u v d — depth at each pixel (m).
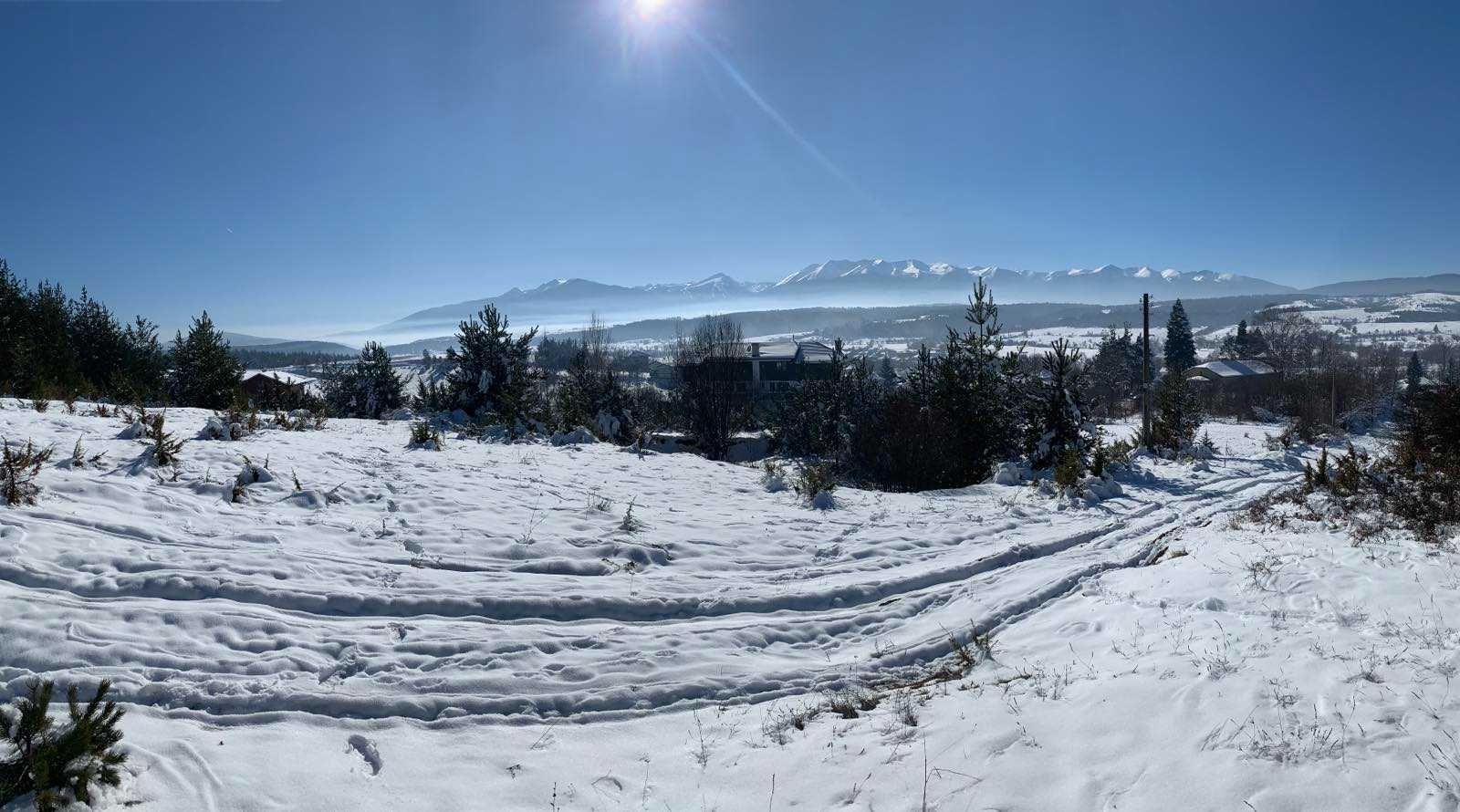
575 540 9.84
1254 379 72.56
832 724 5.60
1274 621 6.54
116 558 6.93
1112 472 18.97
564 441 19.42
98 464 9.63
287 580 7.21
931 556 10.98
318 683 5.68
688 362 31.25
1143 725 4.92
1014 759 4.74
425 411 23.78
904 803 4.39
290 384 23.61
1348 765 4.08
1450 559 7.51
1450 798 3.65
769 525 12.12
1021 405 20.62
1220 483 19.12
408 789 4.60
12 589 6.06
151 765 4.51
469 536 9.51
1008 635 7.69
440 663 6.20
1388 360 90.38
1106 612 7.86
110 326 23.97
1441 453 12.73
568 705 5.80
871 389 30.92
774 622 7.92
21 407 13.30
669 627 7.55
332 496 10.23
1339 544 8.84
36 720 4.04
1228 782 4.12
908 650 7.35
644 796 4.64
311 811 4.30
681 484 14.98
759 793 4.65
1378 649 5.53
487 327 23.47
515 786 4.71
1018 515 14.16
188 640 5.91
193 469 10.28
